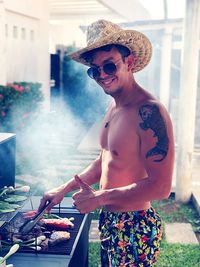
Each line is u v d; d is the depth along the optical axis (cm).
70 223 262
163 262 376
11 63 914
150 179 207
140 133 208
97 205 213
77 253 243
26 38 993
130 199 209
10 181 313
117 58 212
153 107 208
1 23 808
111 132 225
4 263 198
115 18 1461
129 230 219
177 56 1207
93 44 207
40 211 260
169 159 205
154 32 1052
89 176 272
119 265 222
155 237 223
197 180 619
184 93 518
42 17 1057
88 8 1272
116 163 221
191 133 529
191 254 393
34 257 219
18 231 240
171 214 505
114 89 216
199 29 502
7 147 301
